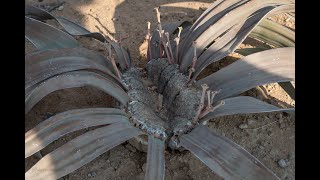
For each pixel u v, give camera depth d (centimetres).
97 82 166
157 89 191
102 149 153
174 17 243
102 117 162
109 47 174
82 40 226
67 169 148
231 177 141
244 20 174
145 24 237
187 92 175
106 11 243
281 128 194
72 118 155
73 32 190
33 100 161
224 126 194
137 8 246
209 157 147
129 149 185
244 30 174
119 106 183
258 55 168
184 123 167
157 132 166
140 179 175
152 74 193
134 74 190
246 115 197
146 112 171
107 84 168
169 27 212
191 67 179
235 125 194
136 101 175
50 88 161
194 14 246
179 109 174
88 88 204
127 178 177
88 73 164
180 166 179
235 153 143
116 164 179
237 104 163
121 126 162
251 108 159
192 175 176
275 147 188
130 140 180
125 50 202
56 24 234
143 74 196
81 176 176
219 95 173
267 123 195
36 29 180
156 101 186
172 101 179
